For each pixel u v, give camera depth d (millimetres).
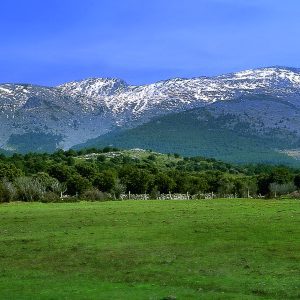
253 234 53500
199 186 160250
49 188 136125
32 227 64312
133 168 164250
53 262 41625
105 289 32375
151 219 70688
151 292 31344
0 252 46594
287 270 36531
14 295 31219
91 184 143000
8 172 140500
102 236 54406
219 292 31266
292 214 74438
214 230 57188
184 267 38312
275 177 152750
